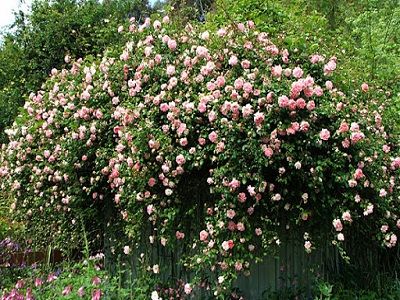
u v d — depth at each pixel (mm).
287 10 6676
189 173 3969
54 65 10516
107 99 4695
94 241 5426
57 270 4875
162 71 4195
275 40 4164
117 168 4238
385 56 7219
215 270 3969
